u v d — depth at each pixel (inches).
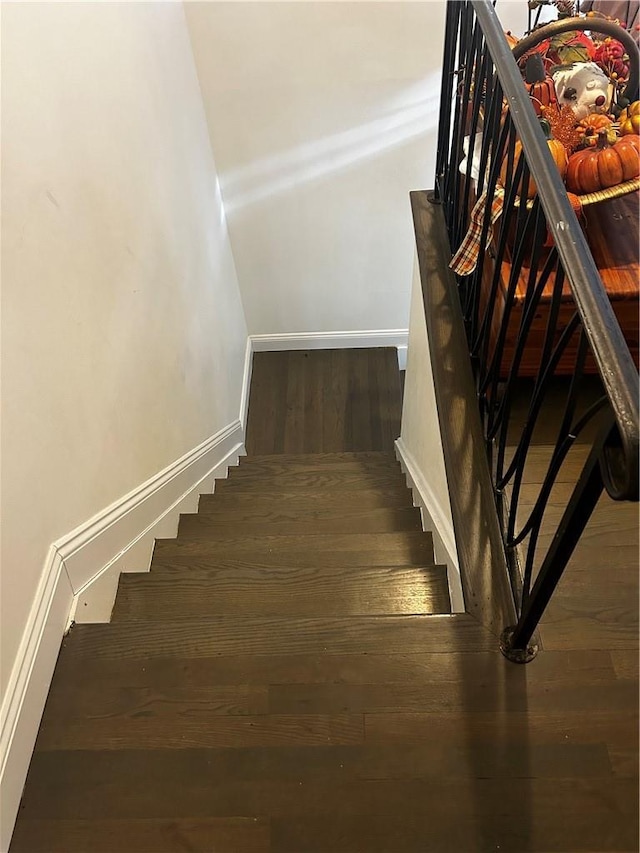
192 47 110.4
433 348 72.2
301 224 142.6
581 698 46.6
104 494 63.7
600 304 31.8
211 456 114.2
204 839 41.8
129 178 71.7
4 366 44.3
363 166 131.3
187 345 98.6
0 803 41.4
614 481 28.6
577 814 41.8
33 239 48.5
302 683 48.4
